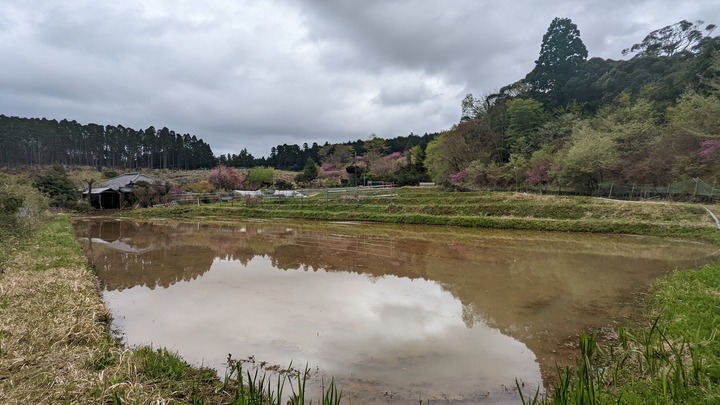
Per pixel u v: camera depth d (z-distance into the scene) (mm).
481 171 41156
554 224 24312
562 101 57312
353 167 69562
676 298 8523
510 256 16484
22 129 83938
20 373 4793
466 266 14664
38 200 23703
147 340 7508
